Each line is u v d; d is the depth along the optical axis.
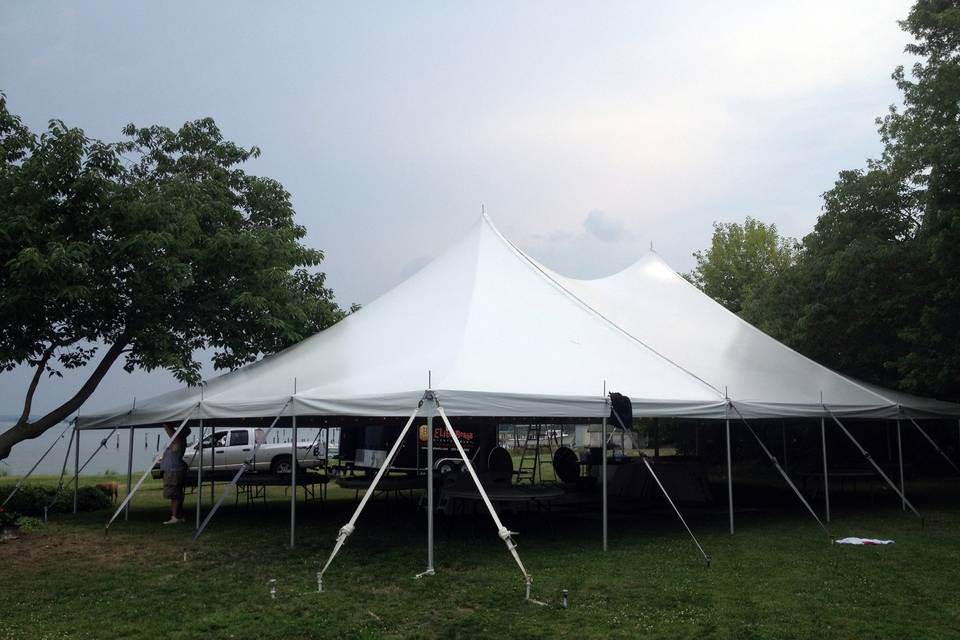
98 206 10.82
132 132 13.75
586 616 5.79
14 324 10.97
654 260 15.95
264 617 5.86
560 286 11.28
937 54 14.73
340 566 7.68
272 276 12.38
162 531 10.24
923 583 6.77
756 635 5.29
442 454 16.47
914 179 15.03
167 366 11.23
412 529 10.24
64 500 12.45
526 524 10.67
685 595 6.35
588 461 13.83
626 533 9.72
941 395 13.98
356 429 17.72
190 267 11.44
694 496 13.17
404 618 5.81
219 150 13.86
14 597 6.57
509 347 9.19
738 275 28.56
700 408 8.95
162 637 5.39
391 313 11.12
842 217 15.70
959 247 11.06
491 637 5.32
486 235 12.17
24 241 10.27
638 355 9.86
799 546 8.62
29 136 11.30
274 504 13.87
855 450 18.56
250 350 13.27
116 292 11.31
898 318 13.80
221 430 19.19
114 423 11.12
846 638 5.22
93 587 6.91
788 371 11.50
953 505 12.59
